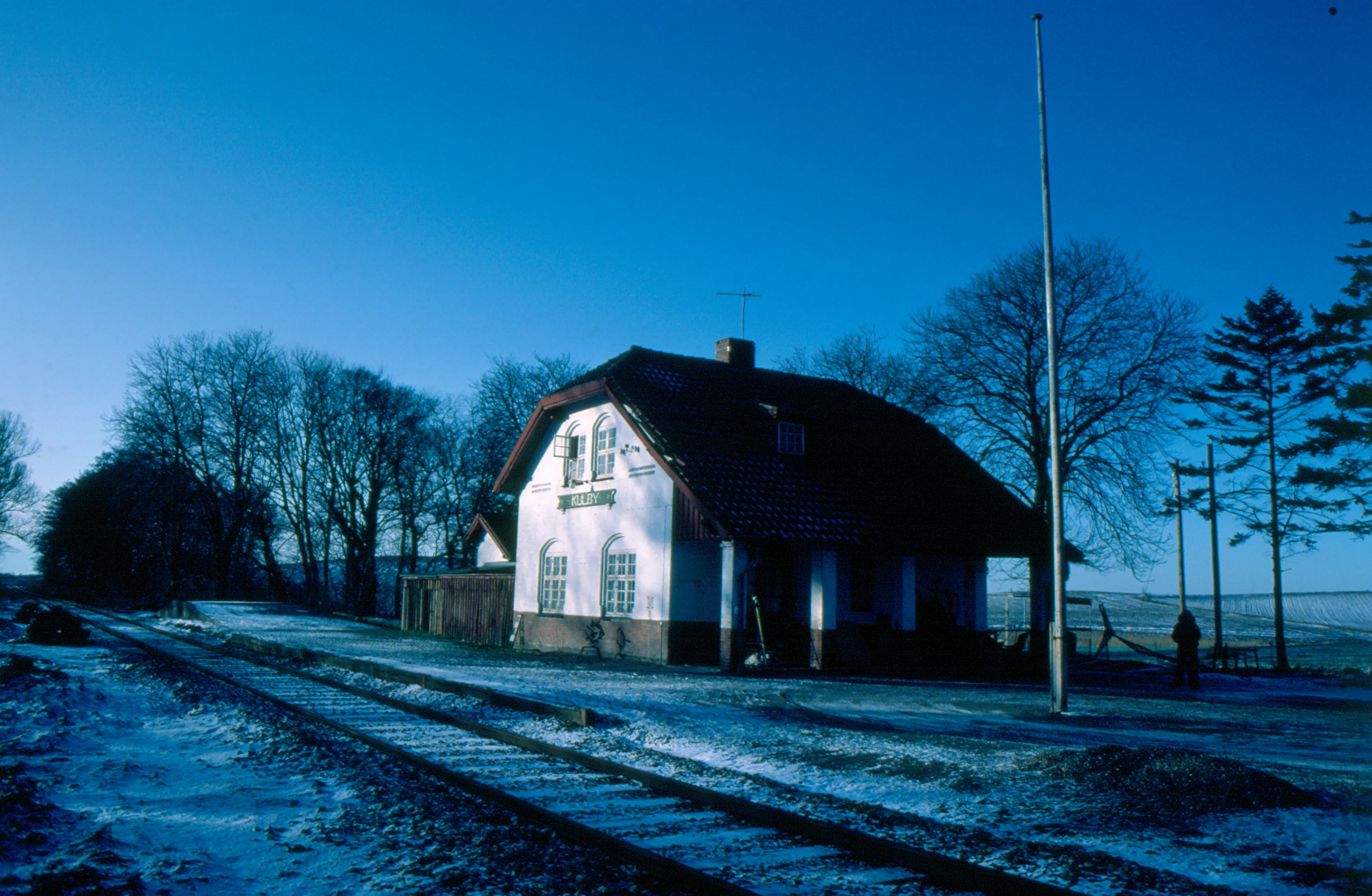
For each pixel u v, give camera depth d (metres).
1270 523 37.81
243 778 9.27
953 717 15.22
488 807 8.18
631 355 29.50
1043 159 16.73
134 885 5.84
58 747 10.65
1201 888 6.19
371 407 62.78
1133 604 84.44
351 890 5.97
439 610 39.84
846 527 24.97
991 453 34.62
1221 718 16.05
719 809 8.36
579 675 21.34
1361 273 37.53
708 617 25.50
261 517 63.34
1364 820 7.95
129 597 80.38
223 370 61.44
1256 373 40.12
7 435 82.19
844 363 50.84
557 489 30.78
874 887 6.24
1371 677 27.02
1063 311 33.72
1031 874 6.46
